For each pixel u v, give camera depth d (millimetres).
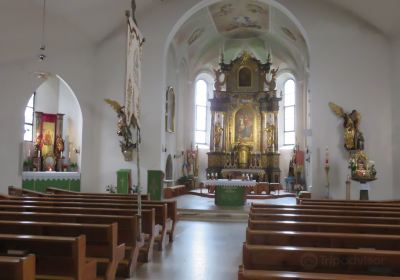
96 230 4898
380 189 14422
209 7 18141
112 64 16172
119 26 16203
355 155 13469
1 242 3910
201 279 5684
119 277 5750
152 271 6105
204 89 24125
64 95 17000
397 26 14047
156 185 13961
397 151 14328
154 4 15992
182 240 8812
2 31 12359
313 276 3125
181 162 21844
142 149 15656
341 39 15086
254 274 3146
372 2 13656
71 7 13547
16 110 13727
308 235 4074
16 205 6988
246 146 22359
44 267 3949
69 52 15438
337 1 14852
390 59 14742
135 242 5891
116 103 15430
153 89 15836
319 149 14797
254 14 19406
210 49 23469
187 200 16703
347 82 14906
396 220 5637
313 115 14961
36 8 12555
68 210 6473
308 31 15266
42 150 15875
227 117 23000
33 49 13977
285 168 22688
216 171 22266
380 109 14664
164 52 15930
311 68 15109
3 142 13398
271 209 6738
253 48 23734
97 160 15953
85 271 4152
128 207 7566
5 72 13477
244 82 23234
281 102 23484
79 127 16328
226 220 12258
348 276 3174
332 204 8664
